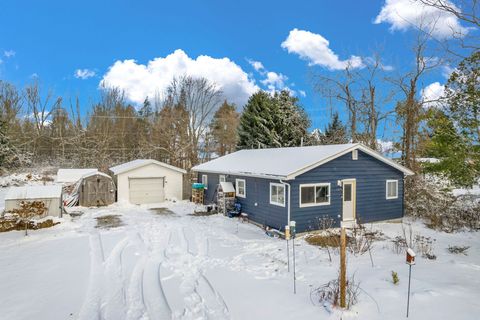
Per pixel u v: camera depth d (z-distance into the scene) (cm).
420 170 1758
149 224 1469
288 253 945
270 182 1385
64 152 3834
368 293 635
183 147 3700
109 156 3841
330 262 888
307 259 928
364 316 543
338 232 1250
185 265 873
